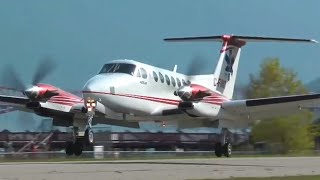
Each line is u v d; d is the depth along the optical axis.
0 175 55.19
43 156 129.00
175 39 102.69
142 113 83.75
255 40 98.12
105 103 79.44
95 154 134.00
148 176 55.88
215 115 83.69
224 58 99.00
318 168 77.69
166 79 87.31
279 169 73.88
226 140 90.19
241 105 82.56
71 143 82.88
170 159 115.88
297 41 94.38
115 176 54.91
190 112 81.25
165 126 91.56
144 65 84.81
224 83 99.19
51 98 79.19
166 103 86.94
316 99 79.19
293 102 80.81
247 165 84.25
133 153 141.88
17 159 118.38
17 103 84.44
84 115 81.00
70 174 56.56
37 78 82.12
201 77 95.00
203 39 101.19
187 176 57.44
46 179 50.94
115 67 82.75
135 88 81.50
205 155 153.88
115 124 90.00
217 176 58.84
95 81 78.94
